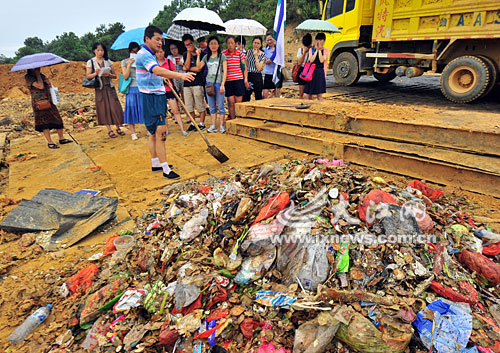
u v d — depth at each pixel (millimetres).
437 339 1689
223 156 4719
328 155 4680
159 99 4066
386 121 4348
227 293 2127
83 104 11078
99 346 1894
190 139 6219
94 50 6090
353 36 9281
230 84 6504
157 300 2072
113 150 5723
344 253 2084
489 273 2066
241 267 2215
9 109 11836
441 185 3709
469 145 3705
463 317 1759
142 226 3133
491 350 1642
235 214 2602
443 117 4355
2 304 2312
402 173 4008
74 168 4852
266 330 1853
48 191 3652
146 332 1912
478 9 6203
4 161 5387
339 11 9531
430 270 2064
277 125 5789
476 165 3426
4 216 3480
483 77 6301
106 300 2178
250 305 2018
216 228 2584
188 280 2111
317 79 6527
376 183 2830
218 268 2230
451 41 6777
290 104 6055
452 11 6621
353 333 1706
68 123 8539
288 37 33562
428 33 7176
